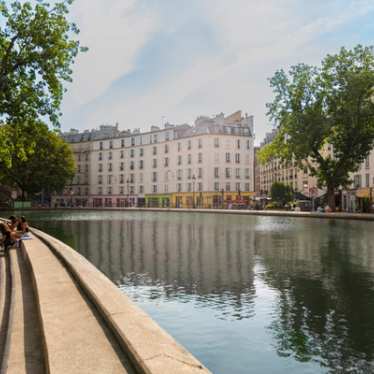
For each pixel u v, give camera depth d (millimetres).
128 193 87500
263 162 46250
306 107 40344
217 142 73375
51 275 6938
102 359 3227
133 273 9531
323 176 42562
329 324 5762
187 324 5797
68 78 20141
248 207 66438
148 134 84000
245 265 10617
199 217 41938
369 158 46406
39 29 18625
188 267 10344
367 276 9094
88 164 95125
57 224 29375
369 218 31625
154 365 2900
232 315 6207
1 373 3211
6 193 77562
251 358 4625
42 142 63906
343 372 4273
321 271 9734
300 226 26234
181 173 77562
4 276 7836
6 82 18359
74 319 4383
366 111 38125
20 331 4320
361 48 38750
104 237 18703
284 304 6793
